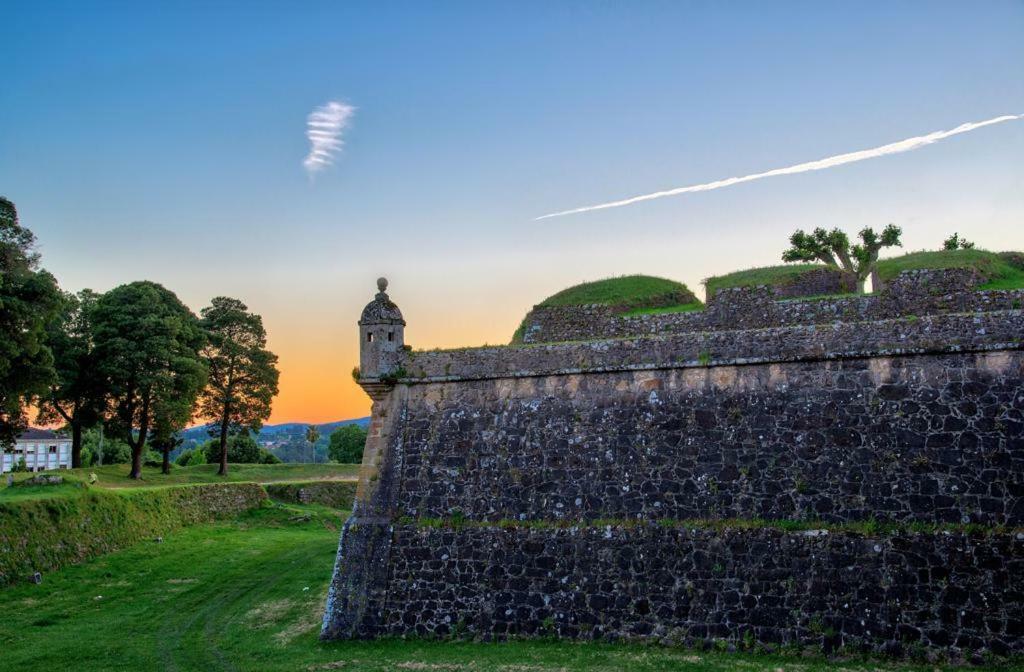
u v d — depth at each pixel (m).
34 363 43.44
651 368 23.12
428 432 24.80
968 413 20.06
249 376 74.06
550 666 19.42
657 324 31.27
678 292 35.16
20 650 24.16
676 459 22.19
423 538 23.59
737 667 18.75
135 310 61.03
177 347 62.84
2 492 37.56
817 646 19.48
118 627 26.69
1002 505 19.30
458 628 22.50
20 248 43.38
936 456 20.05
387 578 23.55
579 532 22.25
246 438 100.50
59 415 63.00
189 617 27.80
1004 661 18.19
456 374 24.95
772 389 21.86
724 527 21.03
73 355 60.03
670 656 19.75
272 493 61.75
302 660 21.56
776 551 20.44
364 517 24.39
